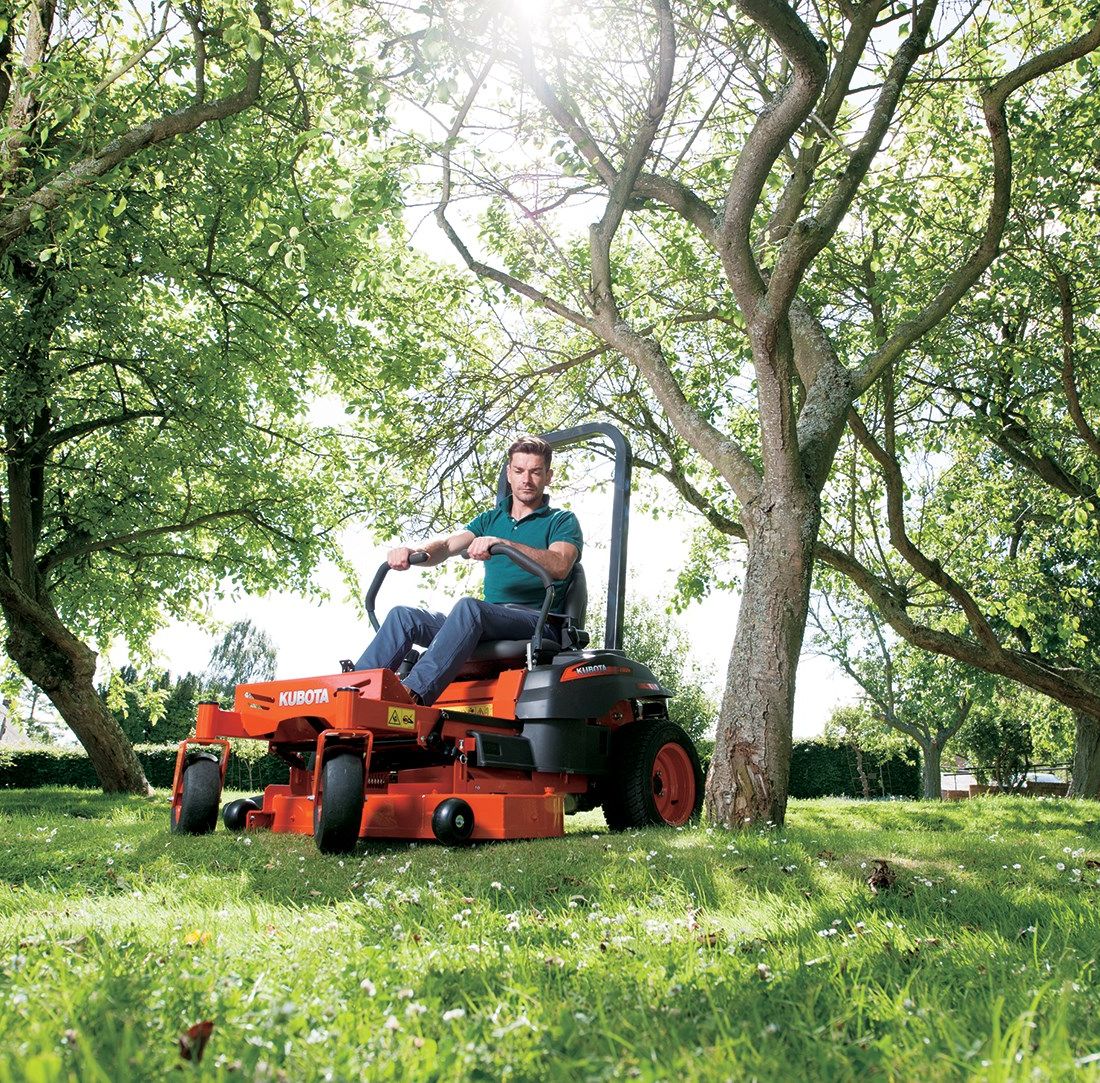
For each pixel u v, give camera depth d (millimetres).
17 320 10453
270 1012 1636
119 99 10406
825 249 10188
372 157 6242
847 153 6742
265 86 10422
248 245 11805
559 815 4988
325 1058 1452
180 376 12469
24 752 24938
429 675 4766
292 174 9180
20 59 10219
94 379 13703
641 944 2406
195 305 14219
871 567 13492
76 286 10641
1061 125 9961
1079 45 7328
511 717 5137
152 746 26531
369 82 7020
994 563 14141
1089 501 11516
